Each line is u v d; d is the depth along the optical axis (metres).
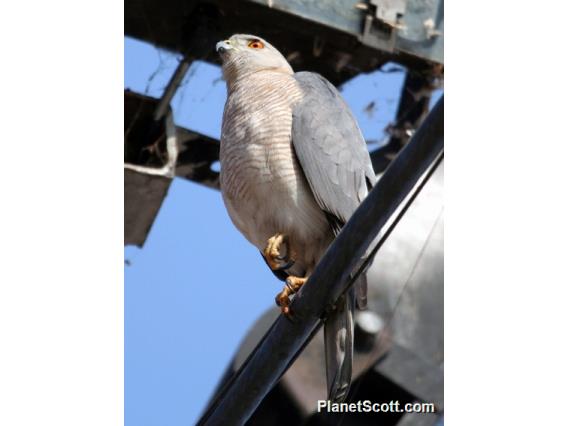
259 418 9.99
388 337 10.20
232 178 8.66
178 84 11.72
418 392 10.03
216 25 11.80
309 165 8.43
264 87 8.91
